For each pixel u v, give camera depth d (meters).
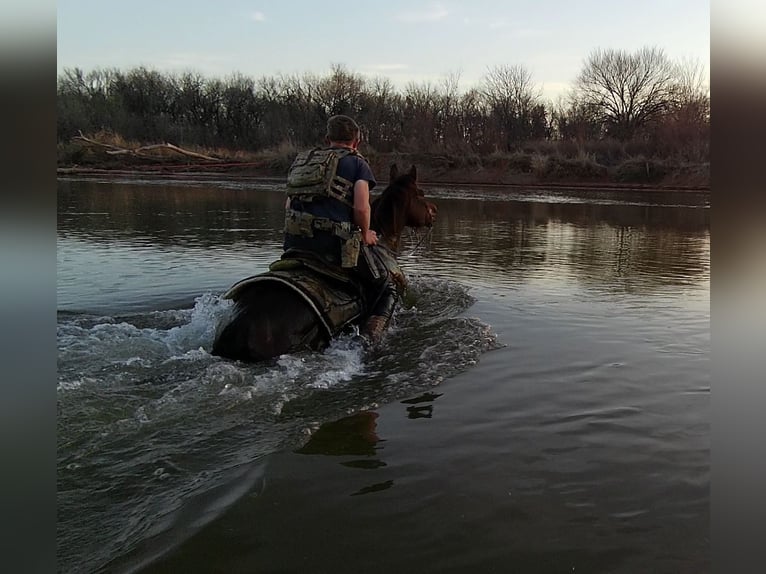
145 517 2.73
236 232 13.03
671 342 5.48
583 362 4.93
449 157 41.84
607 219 17.56
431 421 3.80
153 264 9.15
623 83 52.03
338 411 3.93
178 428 3.63
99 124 49.19
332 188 5.39
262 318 4.80
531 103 49.53
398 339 5.52
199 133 53.06
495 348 5.30
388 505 2.85
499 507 2.84
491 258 10.21
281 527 2.66
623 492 2.98
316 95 52.03
